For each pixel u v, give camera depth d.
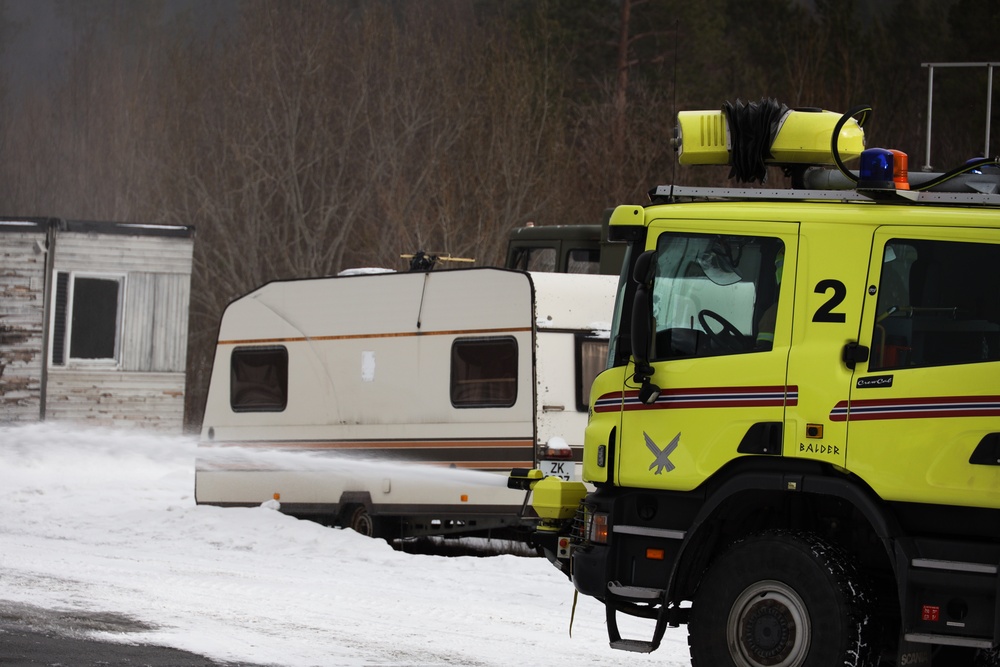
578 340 32.44
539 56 97.81
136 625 21.30
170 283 60.28
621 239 17.52
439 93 90.06
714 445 16.45
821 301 16.09
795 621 15.84
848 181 18.03
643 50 101.69
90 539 33.09
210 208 85.81
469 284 33.31
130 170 99.75
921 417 15.34
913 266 15.75
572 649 20.77
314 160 87.31
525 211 83.50
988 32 106.38
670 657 20.47
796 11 109.06
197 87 96.69
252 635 20.89
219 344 38.78
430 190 83.00
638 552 17.14
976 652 17.02
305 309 36.78
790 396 16.03
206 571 27.94
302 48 90.50
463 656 19.89
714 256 16.84
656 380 16.97
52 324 58.34
